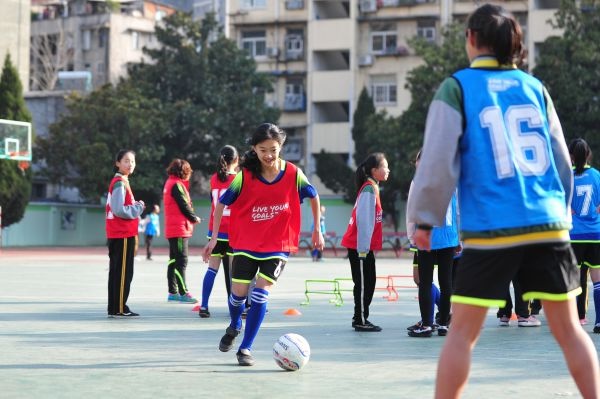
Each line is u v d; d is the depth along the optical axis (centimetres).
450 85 438
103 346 828
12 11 5397
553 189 436
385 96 5081
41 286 1706
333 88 5138
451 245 920
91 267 2519
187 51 4731
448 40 4262
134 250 1112
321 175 4825
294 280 1998
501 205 422
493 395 583
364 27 5131
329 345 852
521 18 4862
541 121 441
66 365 709
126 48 6906
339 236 4856
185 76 4756
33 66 7038
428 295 923
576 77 3947
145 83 4738
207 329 980
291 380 641
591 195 984
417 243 434
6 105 4494
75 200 5638
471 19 452
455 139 427
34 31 7106
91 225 5275
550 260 428
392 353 793
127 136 4588
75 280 1906
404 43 5053
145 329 976
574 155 988
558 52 3978
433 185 425
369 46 5131
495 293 423
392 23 5084
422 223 429
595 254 983
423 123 4247
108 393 585
